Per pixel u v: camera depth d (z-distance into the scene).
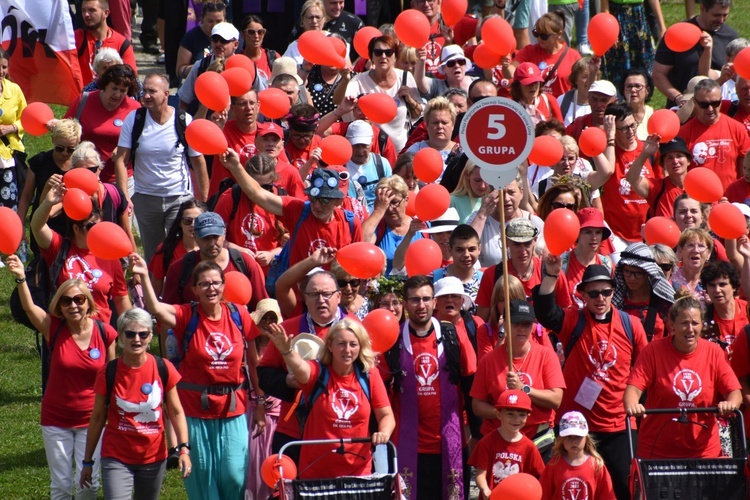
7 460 40.19
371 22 69.75
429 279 35.50
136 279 35.47
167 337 35.62
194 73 53.19
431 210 39.06
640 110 53.53
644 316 36.91
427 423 34.38
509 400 32.34
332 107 55.16
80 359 35.81
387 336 33.41
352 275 35.78
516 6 68.00
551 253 34.97
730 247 40.97
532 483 30.61
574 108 56.03
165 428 36.03
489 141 34.34
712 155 50.88
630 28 68.25
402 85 54.31
